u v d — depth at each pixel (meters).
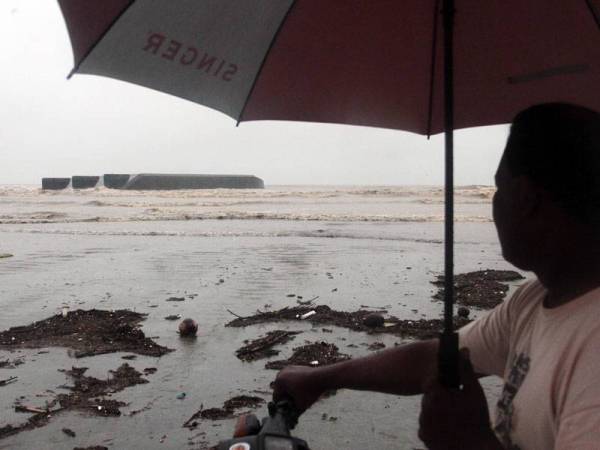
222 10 1.56
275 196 61.72
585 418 0.95
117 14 1.45
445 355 1.20
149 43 1.52
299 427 3.95
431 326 6.48
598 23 1.73
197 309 7.61
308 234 18.69
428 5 1.72
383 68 1.84
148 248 15.12
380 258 12.61
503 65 1.86
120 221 25.50
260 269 11.15
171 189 95.12
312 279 9.88
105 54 1.50
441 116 1.97
